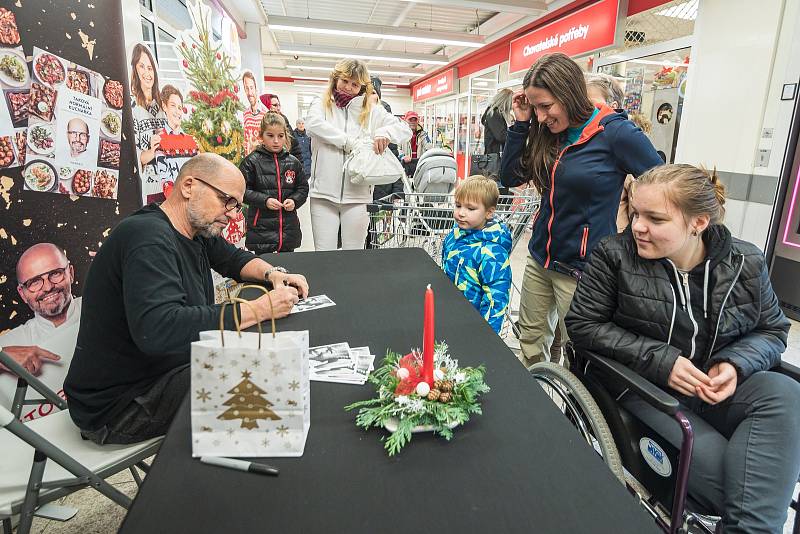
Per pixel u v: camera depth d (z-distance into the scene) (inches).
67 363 65.6
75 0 68.7
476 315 50.8
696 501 42.9
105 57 76.1
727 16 140.1
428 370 31.3
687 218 43.1
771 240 116.6
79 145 69.1
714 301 45.7
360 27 324.8
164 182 98.8
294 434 28.0
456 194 73.2
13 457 43.8
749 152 136.3
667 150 175.9
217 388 27.5
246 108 156.1
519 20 309.6
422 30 335.6
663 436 43.9
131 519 23.1
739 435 42.3
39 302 60.7
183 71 111.6
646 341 45.9
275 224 124.7
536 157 70.9
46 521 56.3
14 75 56.7
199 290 49.2
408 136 113.0
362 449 28.8
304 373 28.7
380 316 50.6
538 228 74.2
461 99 447.8
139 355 44.4
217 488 25.5
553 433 30.5
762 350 44.8
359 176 106.2
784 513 38.8
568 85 60.3
